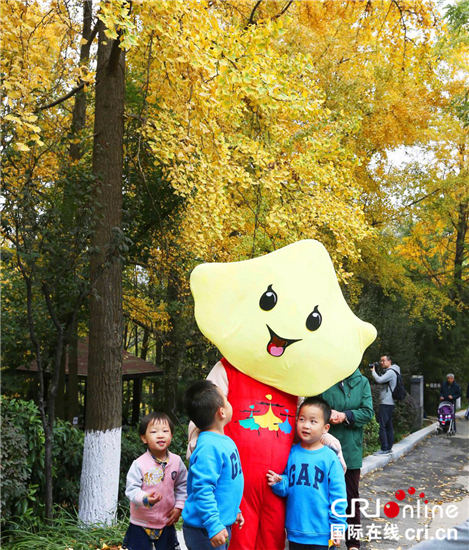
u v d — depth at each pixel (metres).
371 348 14.36
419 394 14.70
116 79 6.63
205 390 3.38
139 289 10.34
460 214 20.06
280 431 3.78
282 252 3.99
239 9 9.98
